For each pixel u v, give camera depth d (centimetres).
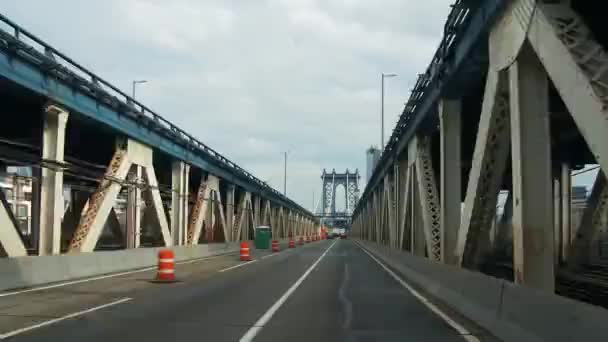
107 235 4972
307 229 15088
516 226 1124
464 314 1330
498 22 1271
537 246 1085
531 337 877
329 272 2730
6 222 1970
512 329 972
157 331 1105
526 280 1078
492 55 1326
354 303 1560
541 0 976
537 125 1112
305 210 13550
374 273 2684
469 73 1759
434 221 2477
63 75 2278
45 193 2272
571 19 934
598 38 1388
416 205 2891
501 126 1318
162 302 1551
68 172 3184
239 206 6294
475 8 1421
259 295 1736
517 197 1123
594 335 681
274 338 1045
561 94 902
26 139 3066
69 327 1145
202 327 1153
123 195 4434
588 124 802
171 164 4044
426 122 2494
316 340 1030
